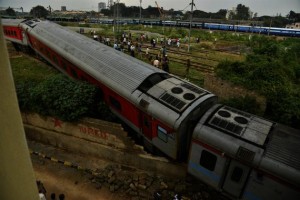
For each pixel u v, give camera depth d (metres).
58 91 13.32
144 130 11.74
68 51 17.20
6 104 2.06
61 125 13.52
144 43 36.56
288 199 7.57
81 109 12.73
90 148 13.23
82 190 11.34
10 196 2.30
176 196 10.14
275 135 8.66
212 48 34.81
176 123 9.70
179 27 64.69
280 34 51.62
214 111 10.05
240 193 8.72
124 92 12.02
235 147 8.42
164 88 11.41
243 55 29.20
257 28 55.19
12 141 2.19
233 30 59.34
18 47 29.72
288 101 13.02
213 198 10.41
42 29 22.34
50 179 12.03
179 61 25.03
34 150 13.95
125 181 11.58
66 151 13.95
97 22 74.75
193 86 11.64
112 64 13.91
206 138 9.04
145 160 11.87
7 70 2.02
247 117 9.63
